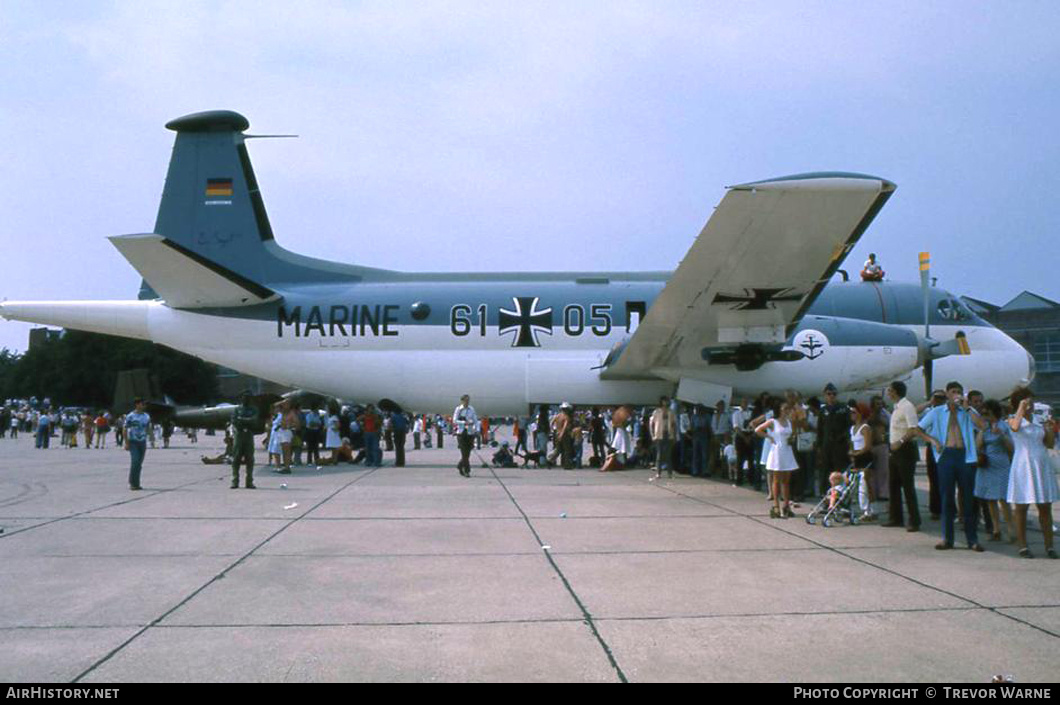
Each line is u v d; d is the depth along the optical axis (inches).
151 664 177.2
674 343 670.5
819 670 173.2
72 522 381.4
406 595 240.8
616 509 437.7
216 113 848.9
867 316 761.0
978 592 245.4
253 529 363.6
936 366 762.8
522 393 776.3
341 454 812.6
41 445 1175.0
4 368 4266.7
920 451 1034.7
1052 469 304.7
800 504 468.4
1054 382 2282.2
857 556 306.0
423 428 1293.1
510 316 780.0
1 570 274.8
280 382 809.5
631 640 195.6
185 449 1149.1
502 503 462.0
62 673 171.0
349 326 787.4
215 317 799.1
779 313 627.8
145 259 699.4
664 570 277.4
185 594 241.4
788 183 463.5
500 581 259.9
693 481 614.2
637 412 954.7
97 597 237.3
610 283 800.3
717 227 505.4
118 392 1304.1
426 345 782.5
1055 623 209.6
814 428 514.3
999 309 2432.3
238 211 843.4
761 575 269.9
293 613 220.2
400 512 421.7
